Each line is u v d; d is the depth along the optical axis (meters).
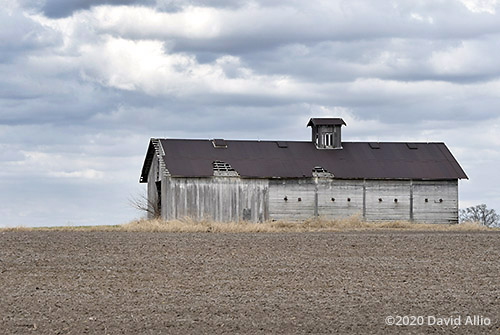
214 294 29.39
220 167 76.06
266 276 33.75
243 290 30.30
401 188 79.69
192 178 74.31
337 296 29.14
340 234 57.50
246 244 46.50
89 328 23.80
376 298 28.83
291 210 76.81
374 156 82.69
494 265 37.84
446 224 80.12
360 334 23.42
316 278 33.31
